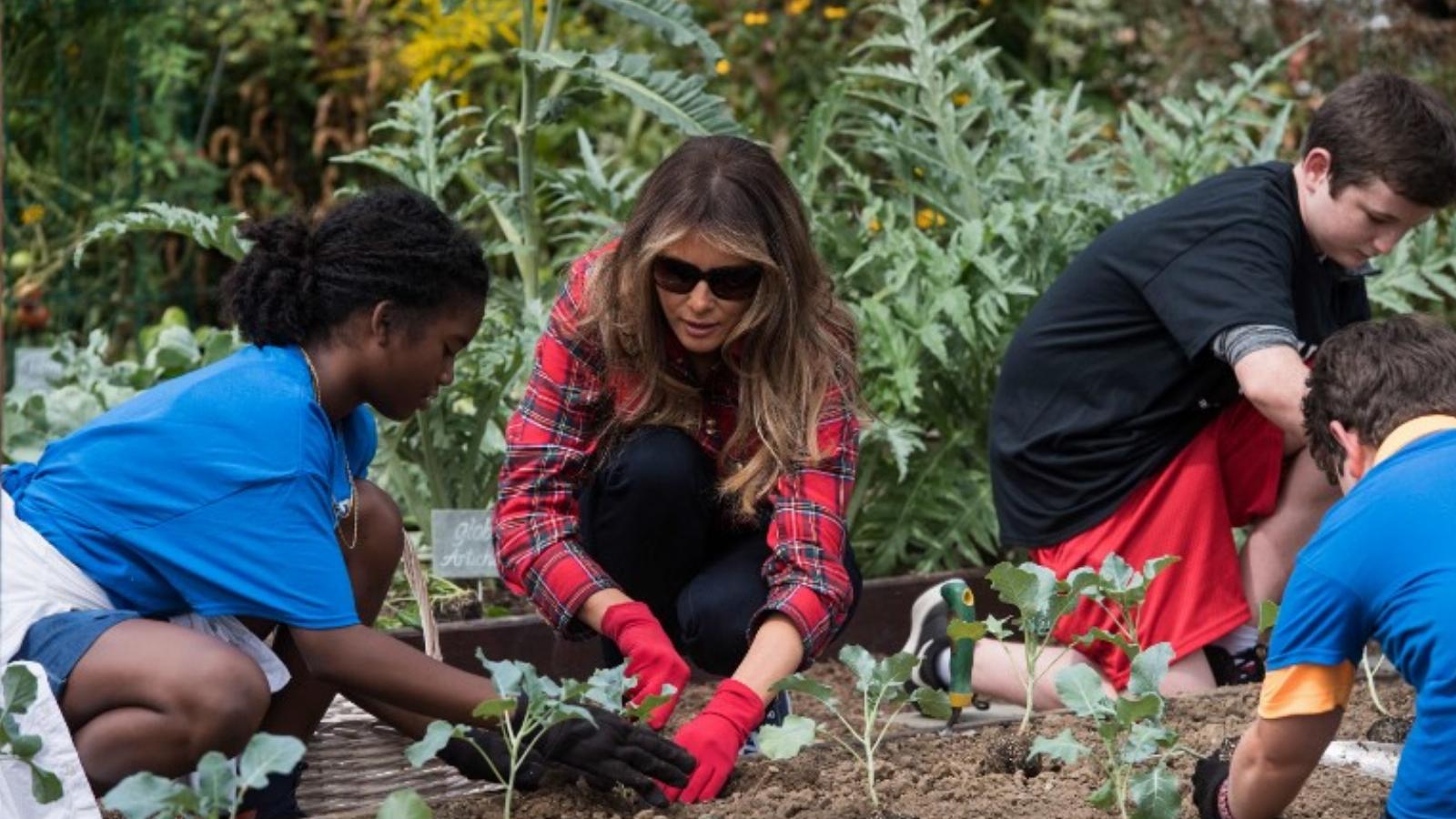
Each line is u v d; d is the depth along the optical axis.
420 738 3.95
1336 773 3.83
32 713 3.34
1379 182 4.50
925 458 6.20
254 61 9.77
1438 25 9.18
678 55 9.51
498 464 5.94
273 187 9.71
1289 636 3.17
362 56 9.72
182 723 3.45
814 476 4.05
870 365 5.98
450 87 9.51
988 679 5.05
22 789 3.33
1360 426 3.28
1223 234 4.70
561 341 4.14
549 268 6.64
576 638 4.14
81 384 6.29
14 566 3.57
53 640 3.51
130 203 8.71
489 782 3.86
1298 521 4.98
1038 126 6.78
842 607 4.02
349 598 3.58
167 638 3.49
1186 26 9.65
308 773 4.08
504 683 3.33
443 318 3.63
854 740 4.18
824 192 7.16
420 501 5.88
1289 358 4.46
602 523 4.28
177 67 9.00
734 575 4.18
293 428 3.55
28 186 8.95
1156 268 4.79
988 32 10.16
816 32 9.49
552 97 6.01
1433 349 3.27
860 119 7.15
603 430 4.26
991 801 3.63
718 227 3.81
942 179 6.60
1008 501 5.18
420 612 4.27
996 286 5.93
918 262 6.14
